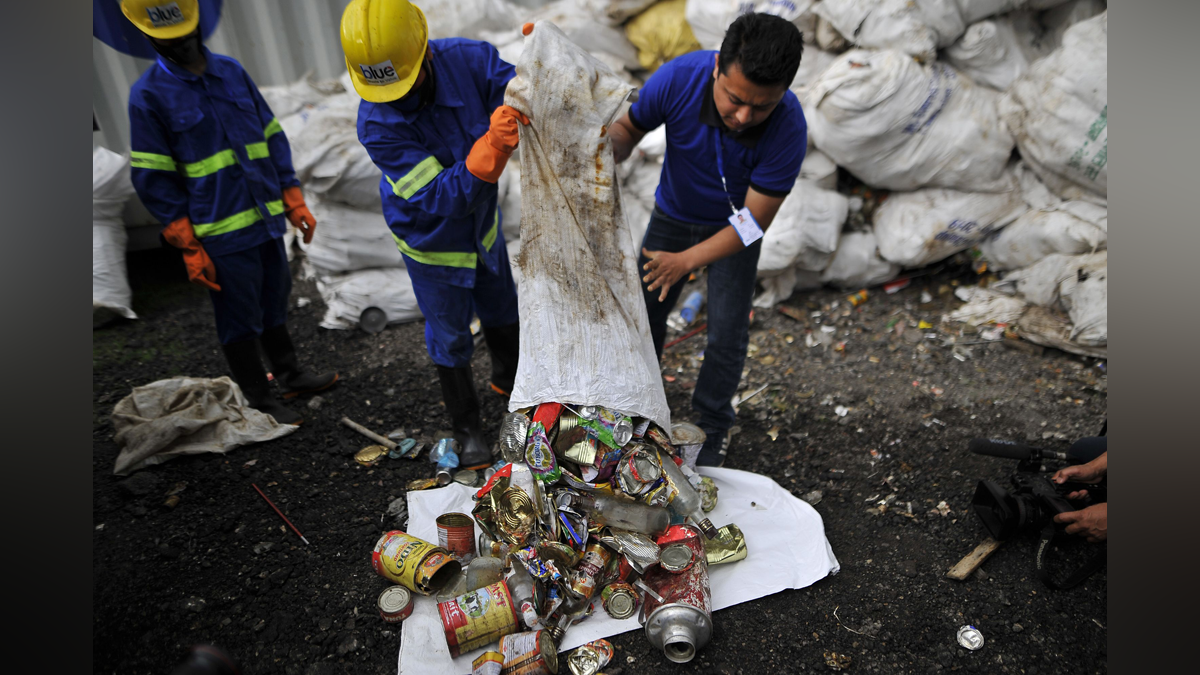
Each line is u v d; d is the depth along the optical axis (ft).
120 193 12.89
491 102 7.61
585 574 6.44
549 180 6.93
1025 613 6.81
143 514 8.14
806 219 11.87
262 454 9.29
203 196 8.57
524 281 7.38
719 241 7.16
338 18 14.34
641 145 12.64
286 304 10.17
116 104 13.44
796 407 10.36
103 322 12.55
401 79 6.68
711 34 11.96
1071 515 6.95
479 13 12.93
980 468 8.89
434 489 8.41
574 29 12.74
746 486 8.38
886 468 9.00
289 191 9.73
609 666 6.30
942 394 10.52
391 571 6.80
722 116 6.73
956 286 12.86
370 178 11.68
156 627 6.76
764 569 7.24
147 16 7.61
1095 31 10.30
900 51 10.85
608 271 7.38
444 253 7.82
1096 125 10.28
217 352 12.06
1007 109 11.32
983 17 11.10
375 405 10.50
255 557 7.61
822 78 11.27
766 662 6.38
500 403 10.44
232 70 8.75
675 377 11.26
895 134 11.20
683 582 6.41
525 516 6.53
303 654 6.49
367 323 12.45
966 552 7.55
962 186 11.82
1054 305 11.39
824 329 12.30
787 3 11.39
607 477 7.09
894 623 6.75
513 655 5.95
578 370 7.22
